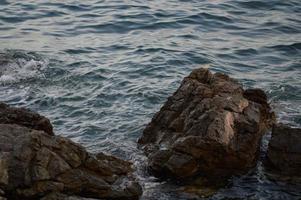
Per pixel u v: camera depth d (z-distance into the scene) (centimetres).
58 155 1242
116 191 1280
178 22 2680
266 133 1593
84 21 2689
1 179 1160
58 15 2773
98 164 1310
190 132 1453
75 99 1859
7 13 2773
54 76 2030
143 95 1883
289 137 1466
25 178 1179
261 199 1352
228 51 2356
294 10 2912
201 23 2684
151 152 1511
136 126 1691
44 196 1184
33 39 2442
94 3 2952
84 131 1664
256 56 2322
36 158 1210
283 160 1446
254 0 3011
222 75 1688
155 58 2222
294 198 1359
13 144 1216
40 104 1827
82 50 2314
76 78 2014
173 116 1558
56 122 1714
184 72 2112
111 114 1766
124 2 2966
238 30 2627
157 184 1384
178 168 1391
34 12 2803
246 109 1515
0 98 1853
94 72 2064
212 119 1440
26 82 1973
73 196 1209
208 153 1409
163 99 1864
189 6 2911
